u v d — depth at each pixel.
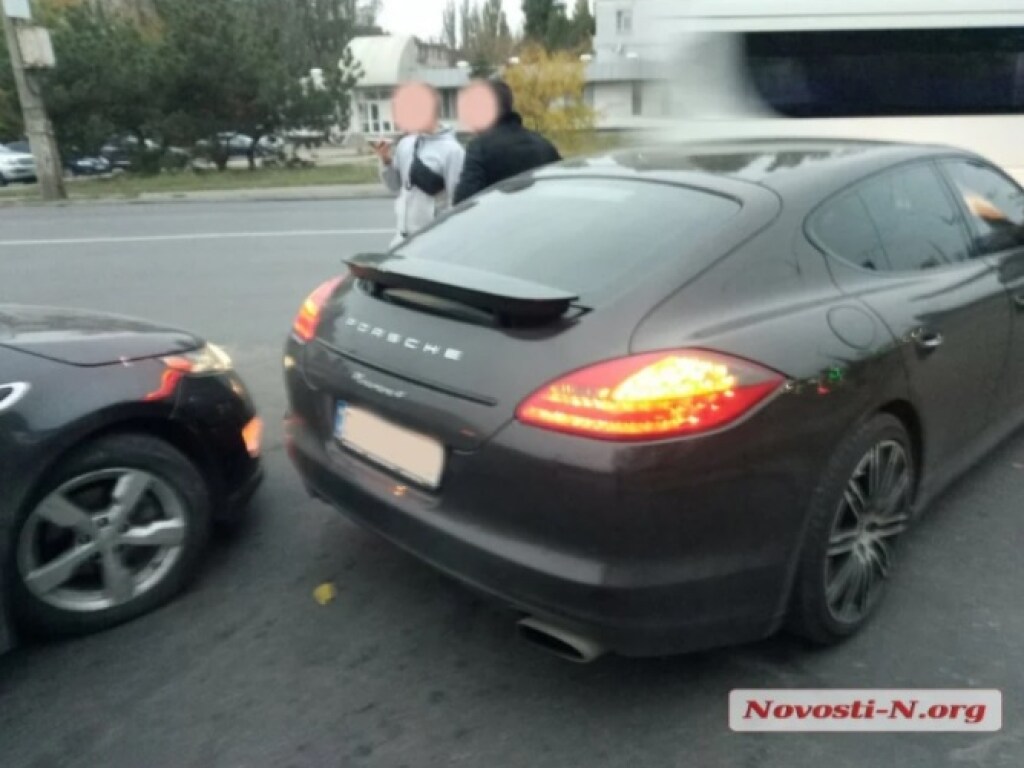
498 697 2.69
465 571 2.50
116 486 3.01
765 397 2.37
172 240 12.19
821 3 8.95
